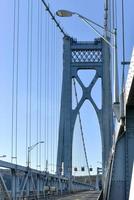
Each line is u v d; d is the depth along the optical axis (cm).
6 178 4019
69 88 7581
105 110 6781
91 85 7681
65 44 7606
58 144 7650
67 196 6944
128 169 1373
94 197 6312
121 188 1392
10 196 3931
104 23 3331
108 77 7050
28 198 4694
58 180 7638
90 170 11212
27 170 4816
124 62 1534
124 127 1387
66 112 7594
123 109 1387
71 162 7675
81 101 7662
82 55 7575
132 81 1069
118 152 1410
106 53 7250
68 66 7612
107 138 6506
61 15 1917
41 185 5938
